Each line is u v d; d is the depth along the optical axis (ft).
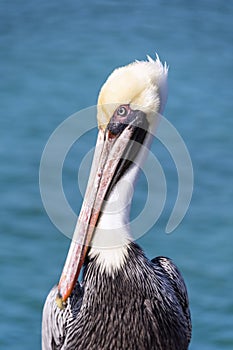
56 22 100.73
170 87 85.87
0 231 61.93
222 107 81.66
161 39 97.71
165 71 27.35
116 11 104.27
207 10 104.78
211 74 89.40
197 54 94.07
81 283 28.73
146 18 102.63
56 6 104.53
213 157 72.23
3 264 58.29
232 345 50.62
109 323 26.50
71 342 27.07
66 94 84.48
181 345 27.20
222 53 94.53
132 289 26.43
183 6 106.11
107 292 26.45
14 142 74.95
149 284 26.66
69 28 99.45
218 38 98.07
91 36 97.81
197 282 56.70
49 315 28.96
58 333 28.43
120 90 26.84
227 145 74.54
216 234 61.87
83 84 86.79
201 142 75.05
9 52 94.27
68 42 96.17
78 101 82.99
